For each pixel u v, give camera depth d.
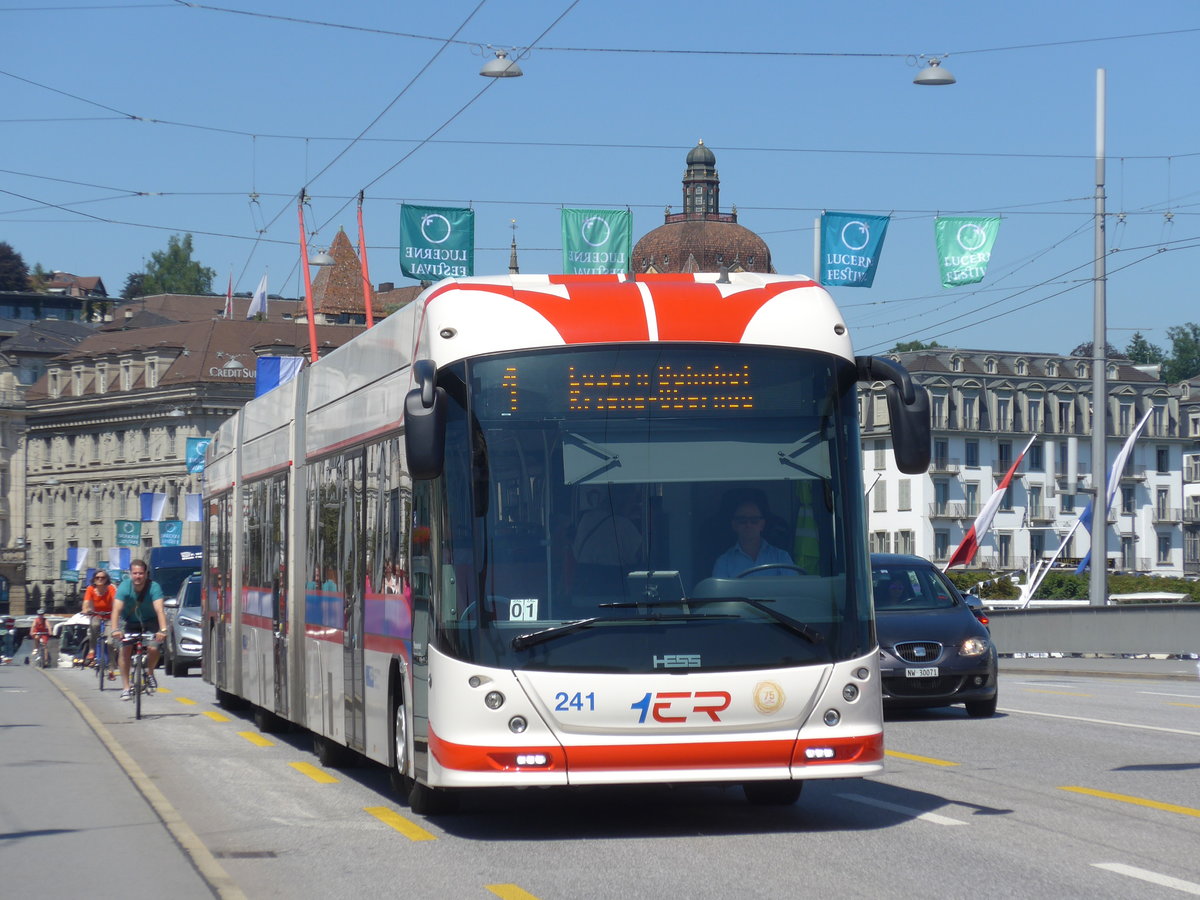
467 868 10.56
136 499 131.50
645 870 10.31
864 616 11.62
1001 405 127.50
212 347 129.25
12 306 186.62
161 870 10.38
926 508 123.44
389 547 13.45
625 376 11.73
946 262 31.78
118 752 17.95
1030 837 11.38
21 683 35.50
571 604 11.31
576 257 33.34
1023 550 126.56
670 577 11.39
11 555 136.25
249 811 13.56
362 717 14.56
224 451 25.16
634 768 11.19
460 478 11.60
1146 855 10.59
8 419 139.12
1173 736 18.66
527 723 11.19
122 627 24.98
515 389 11.70
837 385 11.95
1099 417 39.19
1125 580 76.75
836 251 32.34
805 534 11.62
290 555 18.75
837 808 13.09
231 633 23.92
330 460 16.44
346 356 15.87
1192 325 173.62
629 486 11.54
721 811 13.10
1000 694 26.30
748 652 11.34
